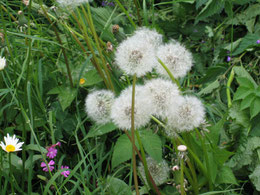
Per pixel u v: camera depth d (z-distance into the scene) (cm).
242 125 40
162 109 28
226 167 35
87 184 37
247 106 39
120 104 29
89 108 32
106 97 32
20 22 43
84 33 38
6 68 44
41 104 41
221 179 34
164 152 41
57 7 39
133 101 28
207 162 32
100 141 42
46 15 40
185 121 29
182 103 29
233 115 41
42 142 42
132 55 27
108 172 41
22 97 44
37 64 44
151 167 36
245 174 39
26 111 38
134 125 29
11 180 32
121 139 37
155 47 35
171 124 29
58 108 44
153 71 41
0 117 42
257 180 37
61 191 36
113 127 39
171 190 36
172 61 30
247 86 40
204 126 30
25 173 37
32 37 38
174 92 29
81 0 36
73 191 34
